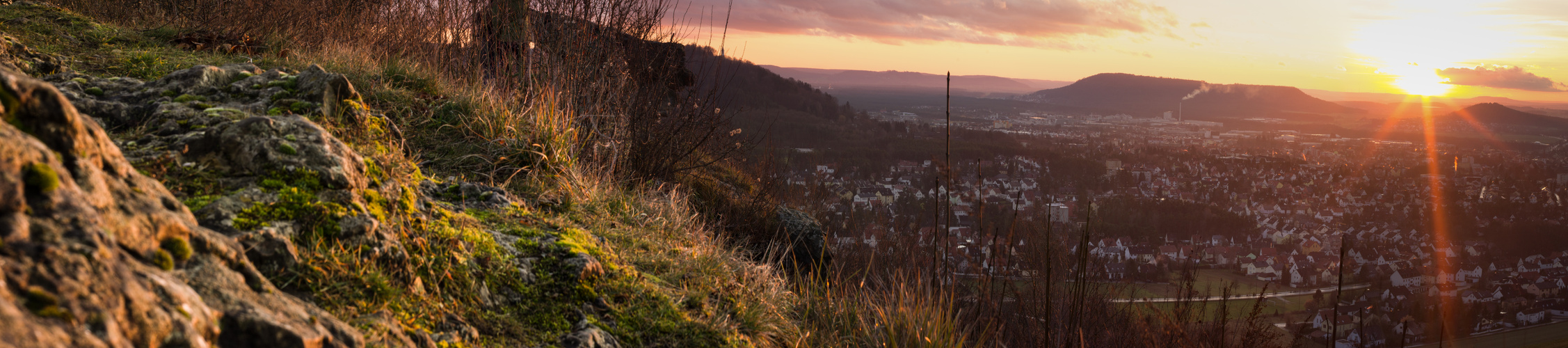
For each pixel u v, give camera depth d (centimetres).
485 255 216
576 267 229
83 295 88
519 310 206
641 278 252
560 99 428
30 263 86
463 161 327
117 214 113
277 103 250
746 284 306
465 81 441
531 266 226
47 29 424
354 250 177
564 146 371
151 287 104
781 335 274
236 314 118
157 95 253
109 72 359
